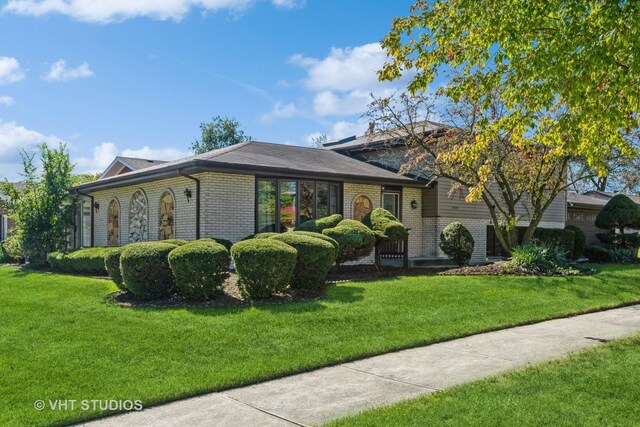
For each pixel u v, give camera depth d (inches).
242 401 198.2
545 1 257.6
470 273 558.6
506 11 270.4
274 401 197.8
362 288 432.5
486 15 278.4
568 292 459.5
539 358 253.9
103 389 208.4
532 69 264.7
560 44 252.7
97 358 248.4
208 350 262.1
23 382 215.9
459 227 641.6
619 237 953.5
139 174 608.4
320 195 633.0
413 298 397.1
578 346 278.5
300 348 267.6
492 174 617.3
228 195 563.2
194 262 372.2
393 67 320.2
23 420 178.1
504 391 199.2
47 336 287.6
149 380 218.7
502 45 281.1
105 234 758.5
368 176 642.2
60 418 179.9
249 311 341.7
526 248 602.9
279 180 598.9
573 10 253.4
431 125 714.8
